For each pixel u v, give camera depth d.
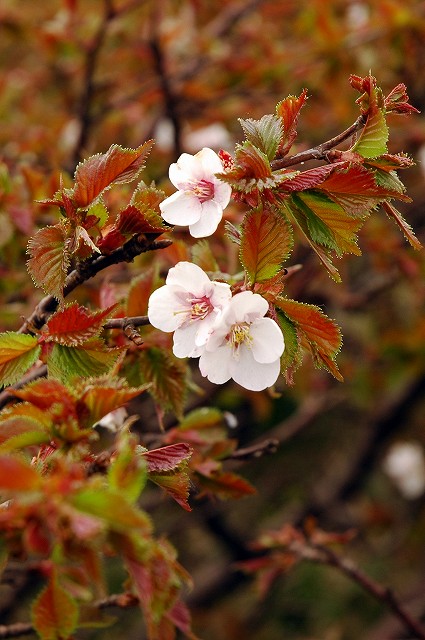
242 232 0.86
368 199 0.86
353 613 2.30
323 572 2.31
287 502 2.36
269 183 0.85
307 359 1.44
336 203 0.86
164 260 1.05
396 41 1.56
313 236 0.87
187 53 1.72
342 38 1.57
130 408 1.13
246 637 2.17
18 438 0.83
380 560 2.34
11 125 1.71
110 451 0.84
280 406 2.20
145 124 1.71
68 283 0.89
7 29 1.70
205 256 0.94
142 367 0.96
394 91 0.87
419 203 1.82
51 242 0.88
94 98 1.79
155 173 1.52
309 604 2.31
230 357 0.85
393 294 1.97
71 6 1.62
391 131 1.56
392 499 2.54
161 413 0.97
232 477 0.98
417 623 1.17
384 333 1.80
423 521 2.28
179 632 1.57
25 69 2.02
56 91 1.93
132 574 0.81
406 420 2.30
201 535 2.34
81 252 0.88
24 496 0.79
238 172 0.85
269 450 1.01
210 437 1.00
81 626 0.94
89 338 0.89
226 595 2.18
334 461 2.34
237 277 0.92
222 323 0.84
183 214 0.87
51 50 1.65
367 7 1.68
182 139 1.55
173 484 0.88
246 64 1.66
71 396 0.84
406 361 1.75
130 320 0.90
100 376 0.88
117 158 0.88
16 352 0.89
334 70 1.60
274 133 0.87
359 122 0.87
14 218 1.09
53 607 0.85
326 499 2.04
